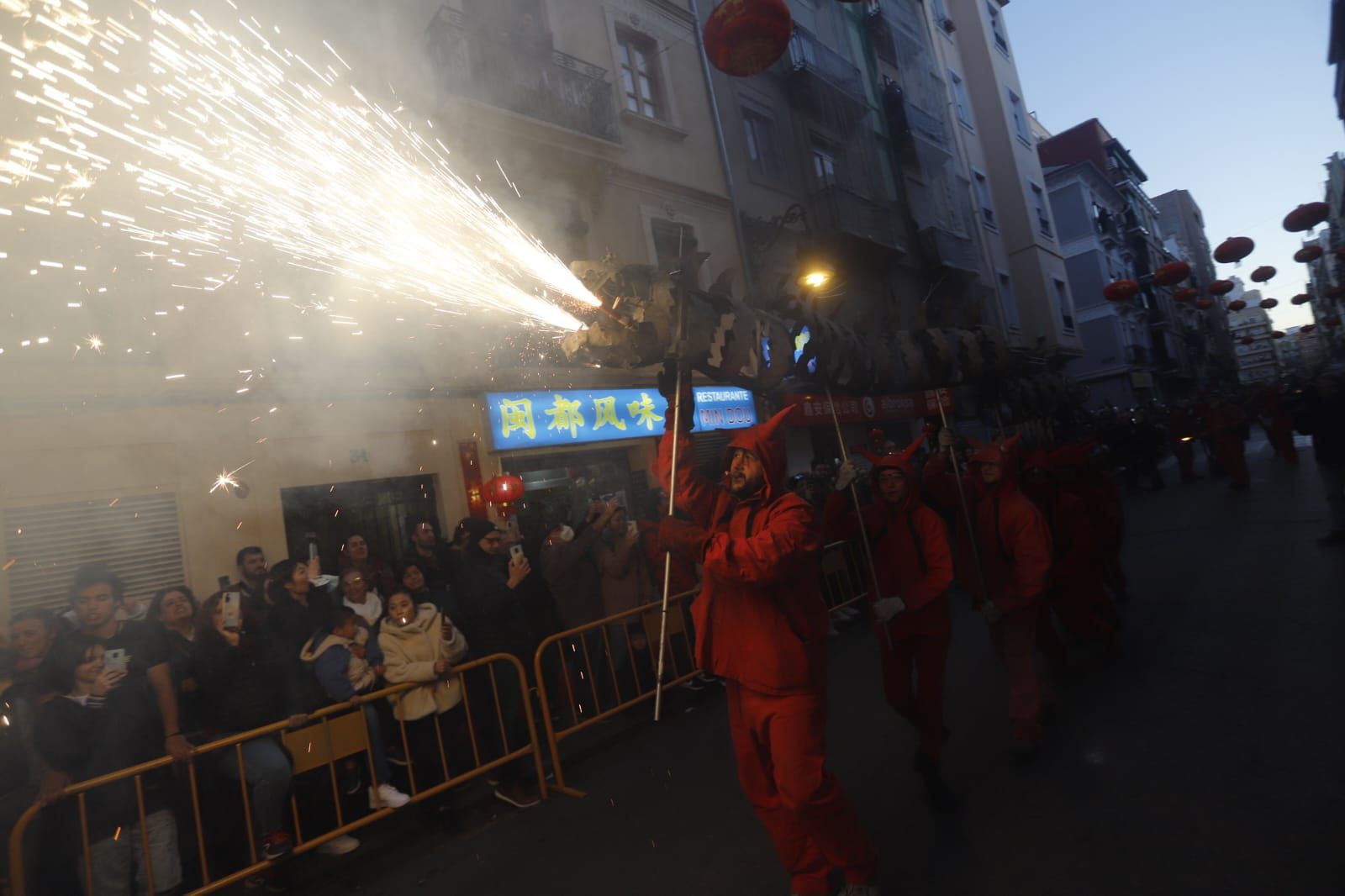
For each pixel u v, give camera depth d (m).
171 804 3.91
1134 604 7.05
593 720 5.20
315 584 4.71
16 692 3.69
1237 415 14.11
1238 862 2.83
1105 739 4.19
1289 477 14.75
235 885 4.18
